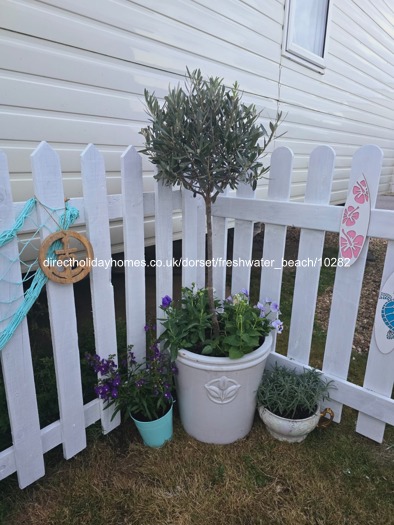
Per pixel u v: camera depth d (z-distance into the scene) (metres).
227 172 1.49
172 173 1.47
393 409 1.65
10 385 1.35
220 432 1.73
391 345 1.62
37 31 1.69
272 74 3.42
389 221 1.51
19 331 1.34
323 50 4.25
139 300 1.80
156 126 1.43
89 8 1.86
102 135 2.09
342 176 5.47
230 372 1.60
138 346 1.87
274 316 2.01
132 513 1.42
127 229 1.65
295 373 1.91
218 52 2.73
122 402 1.72
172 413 1.90
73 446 1.63
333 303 1.76
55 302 1.43
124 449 1.72
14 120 1.70
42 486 1.52
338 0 4.30
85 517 1.40
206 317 1.74
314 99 4.28
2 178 1.19
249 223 2.01
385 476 1.58
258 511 1.42
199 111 1.37
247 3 2.90
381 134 6.64
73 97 1.90
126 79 2.14
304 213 1.75
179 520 1.39
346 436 1.81
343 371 1.81
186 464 1.63
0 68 1.61
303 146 4.27
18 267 1.30
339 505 1.45
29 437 1.44
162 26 2.26
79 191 2.05
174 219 2.75
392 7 5.72
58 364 1.49
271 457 1.67
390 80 6.45
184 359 1.66
